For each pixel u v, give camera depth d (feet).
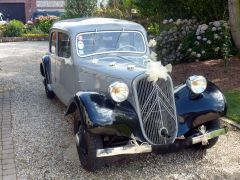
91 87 19.25
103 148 15.80
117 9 66.95
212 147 18.90
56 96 27.58
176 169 16.83
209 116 17.03
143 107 15.98
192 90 17.13
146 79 16.03
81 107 15.88
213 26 36.76
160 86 16.17
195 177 16.05
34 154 19.02
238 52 35.60
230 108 23.77
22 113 26.08
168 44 39.83
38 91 32.71
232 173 16.30
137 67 17.58
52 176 16.60
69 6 76.89
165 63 38.04
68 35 21.26
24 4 122.93
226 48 32.35
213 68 33.19
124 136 15.76
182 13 43.78
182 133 16.67
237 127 21.11
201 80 17.19
